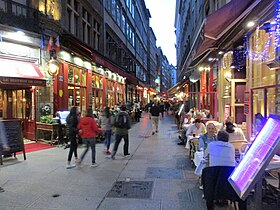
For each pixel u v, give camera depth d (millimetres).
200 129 9594
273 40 7137
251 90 9219
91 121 8477
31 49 12789
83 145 12422
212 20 7117
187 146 9359
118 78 32438
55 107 13914
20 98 13656
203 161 5680
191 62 15008
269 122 3840
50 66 13273
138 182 6828
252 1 6594
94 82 22266
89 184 6660
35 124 12992
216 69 15180
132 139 14500
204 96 19953
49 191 6152
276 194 4773
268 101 7859
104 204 5422
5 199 5672
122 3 36594
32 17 12867
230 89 11953
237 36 9930
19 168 8094
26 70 11922
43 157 9625
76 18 19547
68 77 16312
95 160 9289
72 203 5469
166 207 5262
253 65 9188
